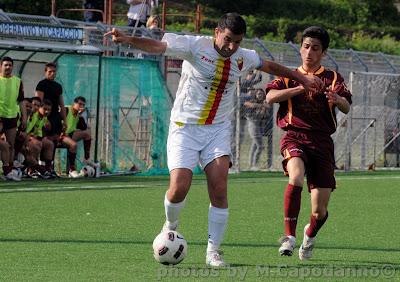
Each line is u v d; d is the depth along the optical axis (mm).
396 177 59906
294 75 23984
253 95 62594
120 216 35031
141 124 58625
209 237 23703
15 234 29359
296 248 27547
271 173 61000
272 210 38344
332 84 25047
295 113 24984
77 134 54531
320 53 25297
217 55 22875
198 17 76438
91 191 45406
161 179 54406
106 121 57656
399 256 26016
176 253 22812
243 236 29891
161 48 22703
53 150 53156
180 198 23234
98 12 74500
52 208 37406
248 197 44156
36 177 52531
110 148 57812
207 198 42750
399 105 69125
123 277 21750
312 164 24859
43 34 52438
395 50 130125
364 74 66062
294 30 129000
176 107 23500
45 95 52281
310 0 145250
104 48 55688
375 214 37656
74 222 32875
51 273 22188
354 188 50844
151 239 28625
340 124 66562
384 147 68312
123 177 55500
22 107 50938
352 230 32125
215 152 23312
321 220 24781
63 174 56312
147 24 62781
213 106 23234
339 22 143500
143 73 58594
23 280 21203
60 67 57000
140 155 58688
